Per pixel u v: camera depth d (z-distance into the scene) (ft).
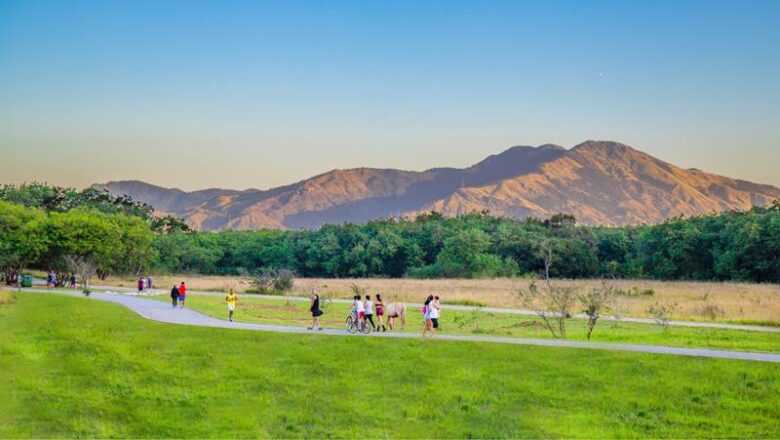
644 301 219.61
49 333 139.23
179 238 485.15
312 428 91.45
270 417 94.79
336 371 110.63
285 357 118.32
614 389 98.68
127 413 96.73
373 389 103.30
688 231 373.20
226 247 495.41
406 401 98.94
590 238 432.66
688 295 243.60
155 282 344.69
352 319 143.23
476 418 92.43
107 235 323.16
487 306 215.51
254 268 482.28
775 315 176.86
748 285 304.09
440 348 118.83
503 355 113.60
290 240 489.67
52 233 309.22
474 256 405.80
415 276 415.64
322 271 467.11
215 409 97.96
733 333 144.36
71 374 112.37
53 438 88.48
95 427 92.07
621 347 117.50
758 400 92.94
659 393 96.58
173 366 116.06
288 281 278.87
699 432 85.46
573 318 177.17
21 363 118.73
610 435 85.35
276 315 181.57
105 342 130.00
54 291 256.73
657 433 85.66
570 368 106.63
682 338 133.59
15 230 309.22
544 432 87.15
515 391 99.96
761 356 110.22
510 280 347.97
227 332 135.95
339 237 481.46
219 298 236.63
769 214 370.12
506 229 468.34
